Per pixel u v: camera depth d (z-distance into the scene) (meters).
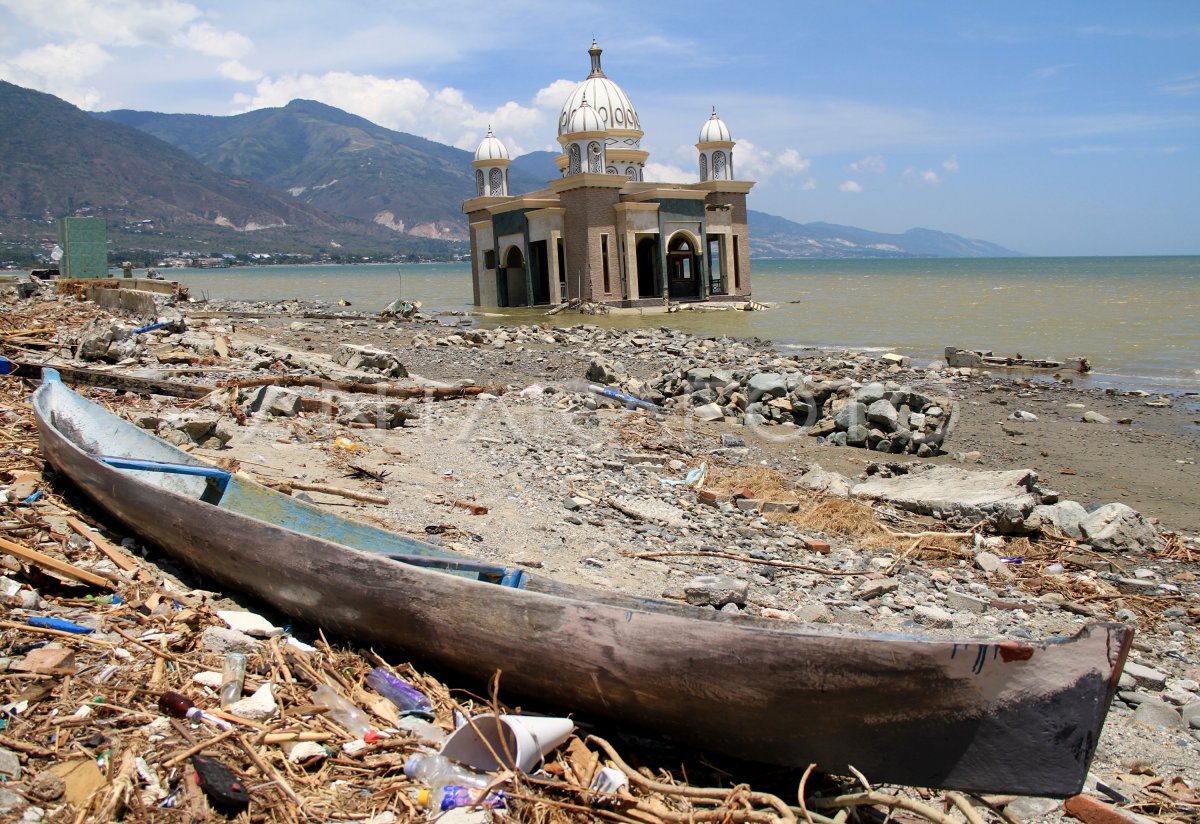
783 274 144.12
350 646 6.38
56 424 10.27
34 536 7.63
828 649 4.72
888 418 15.69
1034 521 11.09
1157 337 33.31
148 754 4.88
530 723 5.14
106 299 26.73
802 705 4.83
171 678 5.69
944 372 24.27
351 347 19.58
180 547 7.26
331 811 4.63
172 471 8.41
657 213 51.22
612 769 5.12
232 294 77.25
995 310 47.72
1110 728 6.60
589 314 47.78
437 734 5.41
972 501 11.41
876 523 11.02
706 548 9.72
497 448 13.19
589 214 49.34
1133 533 10.86
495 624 5.57
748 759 5.16
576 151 50.38
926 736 4.68
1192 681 7.39
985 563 9.95
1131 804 5.55
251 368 17.52
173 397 14.00
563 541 9.39
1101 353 29.03
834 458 14.91
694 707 5.07
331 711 5.51
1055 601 9.02
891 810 4.95
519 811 4.71
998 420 18.45
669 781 5.20
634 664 5.14
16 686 5.34
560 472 12.16
